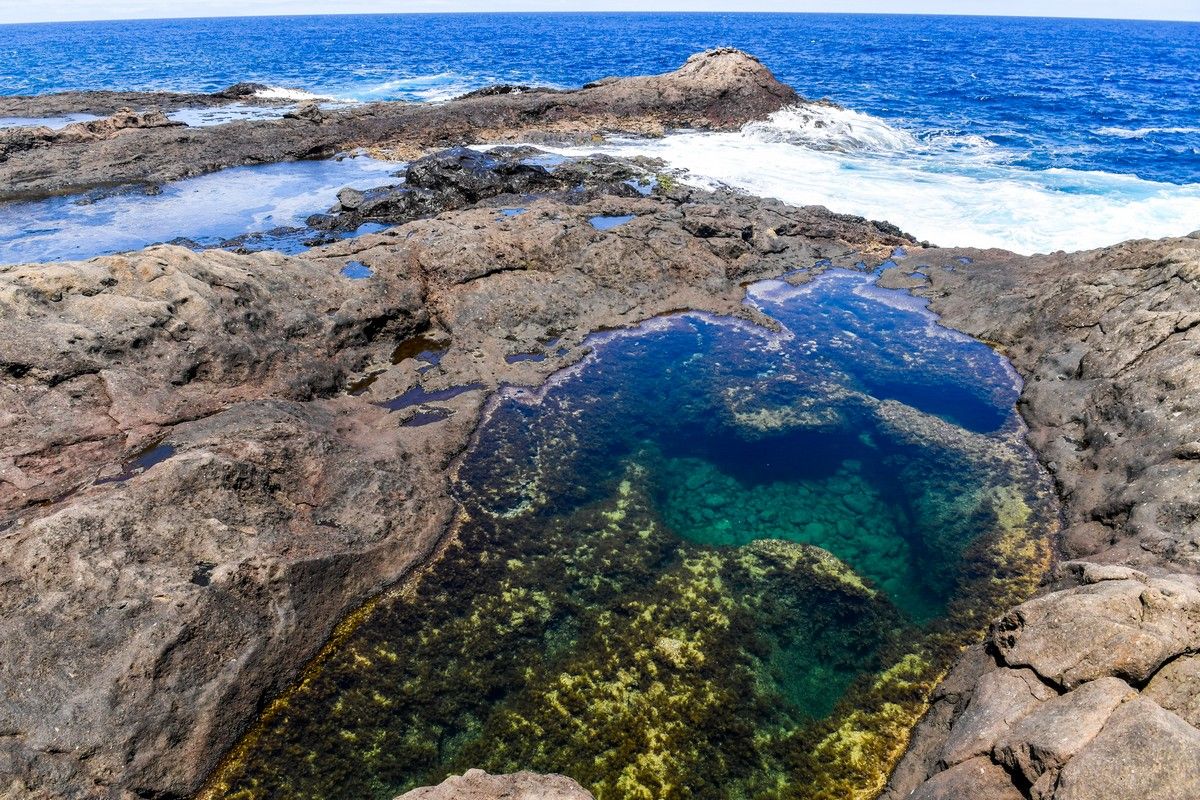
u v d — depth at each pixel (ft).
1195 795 16.99
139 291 41.06
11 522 30.04
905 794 24.91
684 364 53.06
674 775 26.30
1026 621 25.55
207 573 28.63
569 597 33.60
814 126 126.11
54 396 35.37
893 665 30.58
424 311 54.49
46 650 24.72
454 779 21.66
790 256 69.82
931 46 348.38
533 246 61.00
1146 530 31.37
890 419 46.83
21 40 502.79
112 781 23.63
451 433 42.86
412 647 30.78
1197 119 138.00
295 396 43.04
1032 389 47.09
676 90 134.31
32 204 85.92
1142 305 45.21
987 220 78.89
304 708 28.19
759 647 31.37
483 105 127.24
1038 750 19.67
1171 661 21.84
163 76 235.61
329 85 205.16
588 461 42.75
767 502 40.22
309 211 85.20
